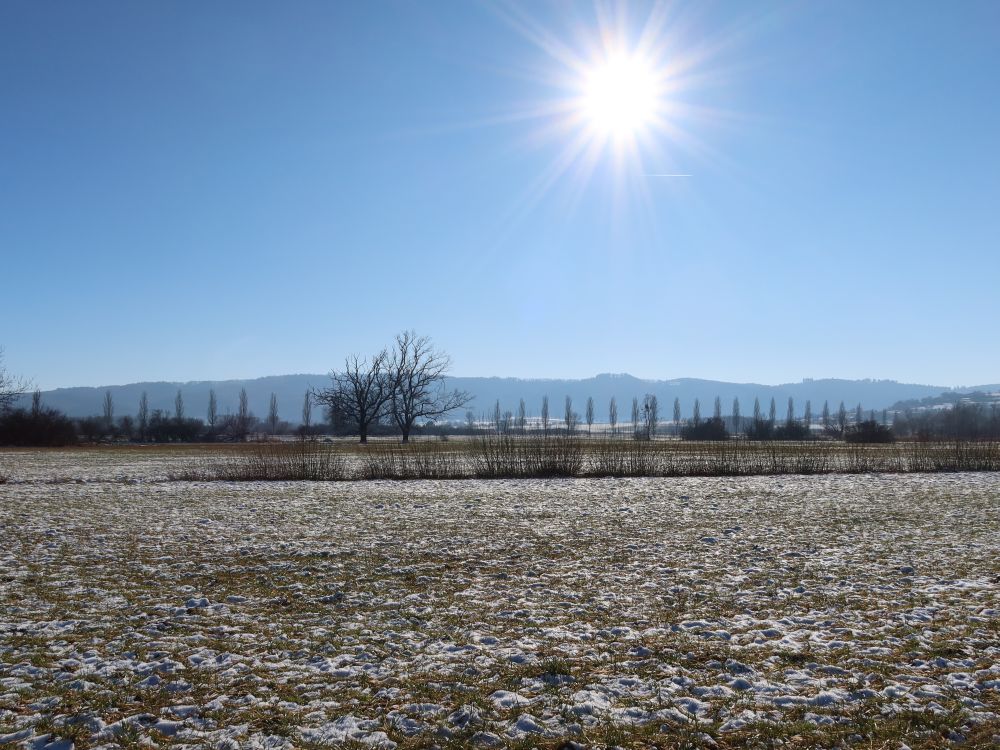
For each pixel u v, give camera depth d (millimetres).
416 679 7145
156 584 11484
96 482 31016
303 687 6930
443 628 8961
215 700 6602
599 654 7887
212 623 9250
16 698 6648
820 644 8117
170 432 98250
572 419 148625
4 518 19203
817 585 11047
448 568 12648
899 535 15734
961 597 10133
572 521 18359
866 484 28219
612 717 6176
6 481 31312
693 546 14609
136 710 6410
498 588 11117
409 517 19297
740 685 6867
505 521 18406
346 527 17484
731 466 34719
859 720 6012
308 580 11758
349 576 12023
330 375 82500
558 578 11773
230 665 7602
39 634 8719
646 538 15656
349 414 82500
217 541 15438
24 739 5797
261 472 33219
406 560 13352
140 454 55094
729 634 8570
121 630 8898
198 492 26641
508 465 34062
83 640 8477
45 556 13789
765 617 9344
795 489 26500
